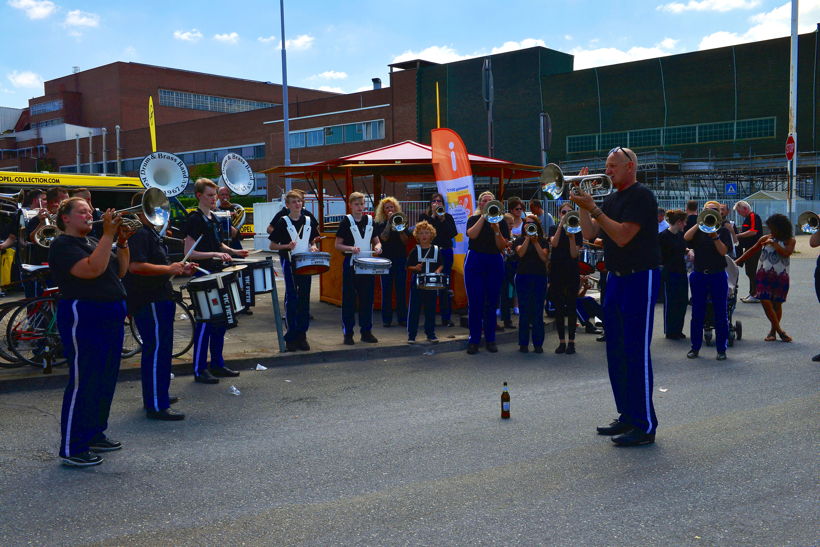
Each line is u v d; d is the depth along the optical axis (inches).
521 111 1908.2
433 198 433.1
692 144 1710.1
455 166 440.8
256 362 317.4
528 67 1894.7
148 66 3410.4
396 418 235.8
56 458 195.3
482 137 1966.0
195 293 274.5
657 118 1749.5
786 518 153.1
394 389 278.1
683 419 230.7
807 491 167.9
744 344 370.6
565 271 347.6
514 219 435.8
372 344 352.8
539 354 351.9
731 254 382.3
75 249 188.2
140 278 230.1
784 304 518.0
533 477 178.4
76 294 188.5
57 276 188.9
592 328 410.9
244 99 3764.8
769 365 316.2
